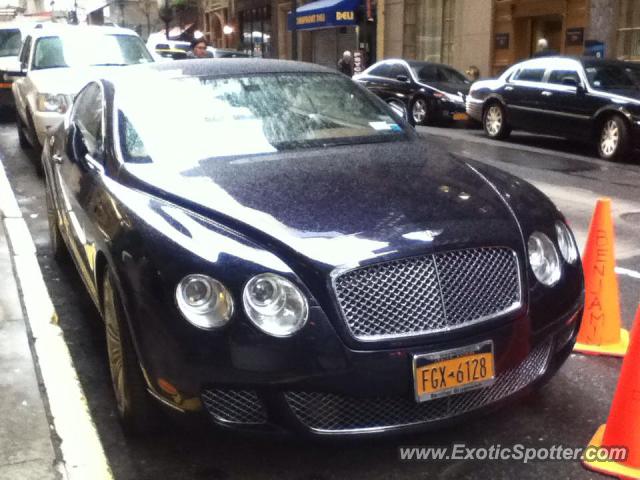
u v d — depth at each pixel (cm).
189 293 282
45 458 309
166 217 310
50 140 565
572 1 1812
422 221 305
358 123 432
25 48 1058
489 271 301
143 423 321
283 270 281
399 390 283
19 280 523
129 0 5638
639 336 301
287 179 342
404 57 2456
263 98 431
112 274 317
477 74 2034
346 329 277
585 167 1090
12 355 398
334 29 3002
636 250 624
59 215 496
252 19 3778
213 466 312
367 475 306
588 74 1226
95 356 420
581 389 377
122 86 432
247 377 278
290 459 317
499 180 368
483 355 293
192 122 402
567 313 324
